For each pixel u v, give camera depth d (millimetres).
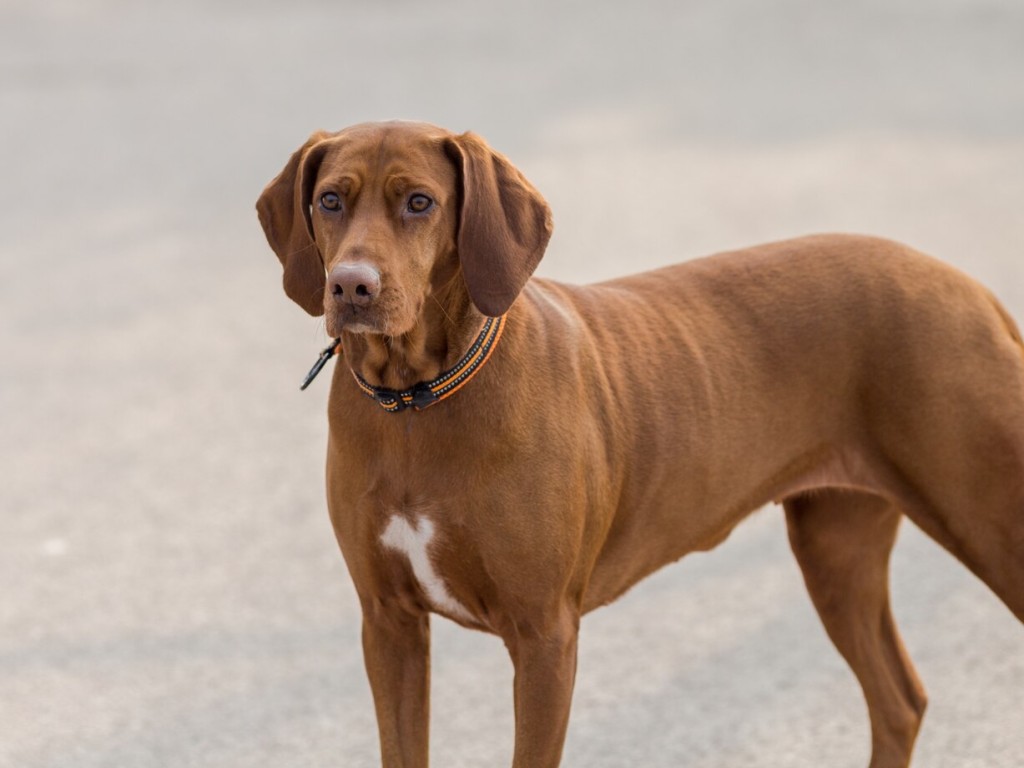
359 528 5668
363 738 7129
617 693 7566
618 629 8289
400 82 27109
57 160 21625
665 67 28312
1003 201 17734
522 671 5648
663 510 6109
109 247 16812
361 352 5457
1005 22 32844
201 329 13734
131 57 32000
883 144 21328
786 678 7684
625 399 5941
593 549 5785
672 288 6387
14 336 13664
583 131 22516
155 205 18672
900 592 8633
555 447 5562
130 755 7000
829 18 34625
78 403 11906
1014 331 6445
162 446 10961
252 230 17312
